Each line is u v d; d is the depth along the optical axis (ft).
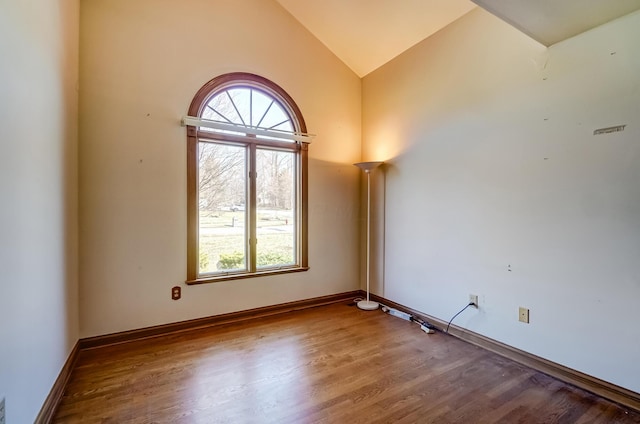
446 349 8.38
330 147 12.39
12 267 4.22
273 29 10.98
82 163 8.03
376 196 12.40
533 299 7.41
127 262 8.64
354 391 6.43
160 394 6.28
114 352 8.04
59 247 6.40
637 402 5.83
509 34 7.86
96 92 8.19
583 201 6.57
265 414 5.70
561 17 6.07
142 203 8.80
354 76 13.01
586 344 6.53
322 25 11.43
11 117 4.21
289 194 11.71
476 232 8.68
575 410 5.87
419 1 9.05
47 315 5.60
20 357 4.43
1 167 3.94
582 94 6.57
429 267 10.13
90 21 8.13
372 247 12.59
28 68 4.78
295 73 11.48
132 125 8.64
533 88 7.39
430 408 5.90
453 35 9.29
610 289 6.20
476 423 5.49
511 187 7.85
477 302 8.66
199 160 9.85
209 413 5.71
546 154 7.16
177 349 8.25
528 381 6.84
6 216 4.06
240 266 10.65
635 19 5.84
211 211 10.10
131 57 8.63
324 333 9.43
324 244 12.29
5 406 3.94
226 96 10.27
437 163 9.84
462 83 9.05
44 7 5.47
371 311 11.47
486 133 8.41
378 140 12.27
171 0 9.18
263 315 10.85
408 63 10.89
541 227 7.25
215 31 9.85
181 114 9.33
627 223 5.98
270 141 11.00
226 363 7.55
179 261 9.36
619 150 6.07
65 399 6.07
